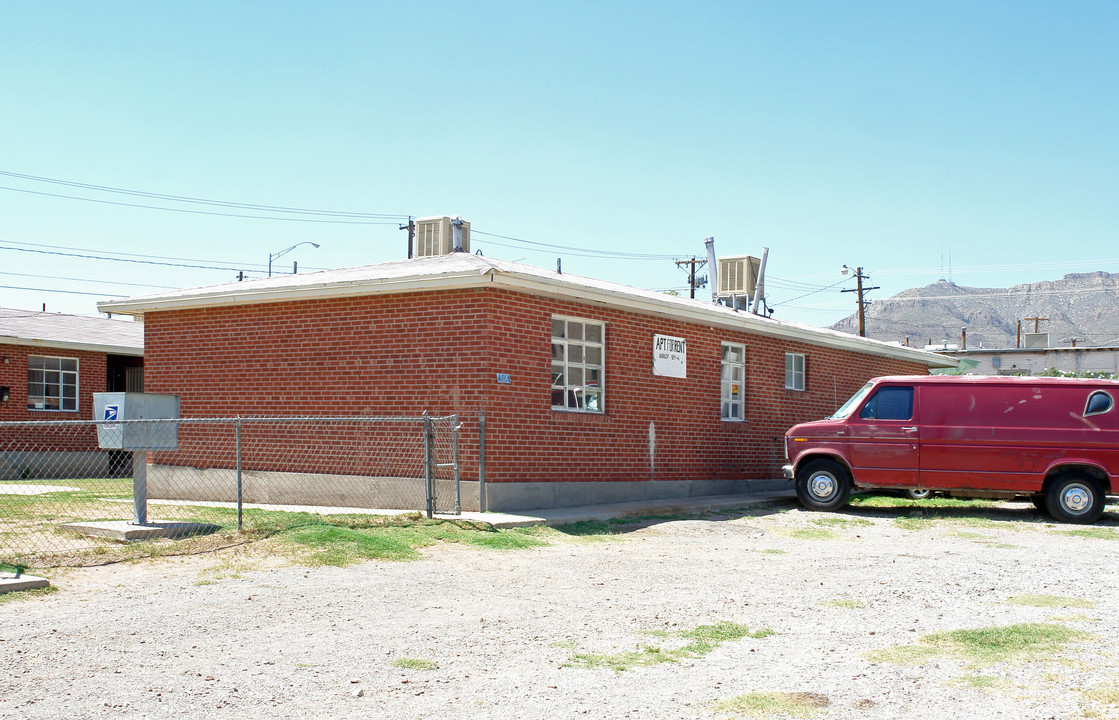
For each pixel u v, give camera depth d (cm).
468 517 1252
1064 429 1494
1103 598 833
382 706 521
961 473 1533
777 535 1292
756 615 758
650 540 1209
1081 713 505
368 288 1416
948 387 1558
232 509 1305
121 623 697
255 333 1594
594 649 648
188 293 1680
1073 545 1220
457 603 792
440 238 1792
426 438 1248
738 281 2336
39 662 593
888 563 1038
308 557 964
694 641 671
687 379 1762
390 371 1434
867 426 1581
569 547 1123
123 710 507
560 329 1492
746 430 1931
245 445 1592
